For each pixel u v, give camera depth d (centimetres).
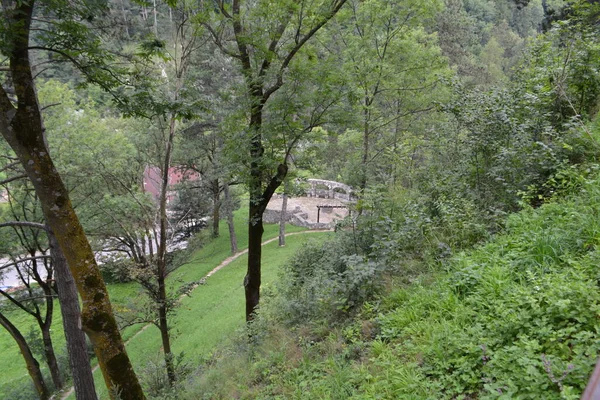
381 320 561
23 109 652
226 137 1091
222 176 1422
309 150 1120
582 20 890
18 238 1781
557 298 389
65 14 655
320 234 2772
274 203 3488
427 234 747
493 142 777
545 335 363
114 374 735
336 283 696
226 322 1694
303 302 798
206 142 2302
